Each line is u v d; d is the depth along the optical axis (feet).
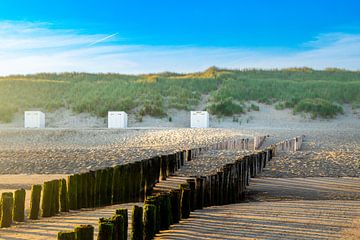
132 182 60.70
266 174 81.05
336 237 40.83
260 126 184.75
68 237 29.30
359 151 106.52
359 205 54.90
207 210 52.19
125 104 202.59
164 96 223.10
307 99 218.38
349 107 219.00
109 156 100.63
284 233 42.01
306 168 84.69
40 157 98.68
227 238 40.47
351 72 320.91
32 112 174.70
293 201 59.93
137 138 136.98
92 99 211.61
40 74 289.94
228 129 152.66
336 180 76.69
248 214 49.60
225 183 59.88
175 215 45.44
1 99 218.38
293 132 148.97
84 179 55.36
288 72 312.91
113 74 292.40
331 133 148.46
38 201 49.42
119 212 35.60
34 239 41.22
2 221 45.78
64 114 199.31
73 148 118.11
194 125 177.06
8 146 128.77
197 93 229.66
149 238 39.86
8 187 71.10
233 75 277.23
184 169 82.12
